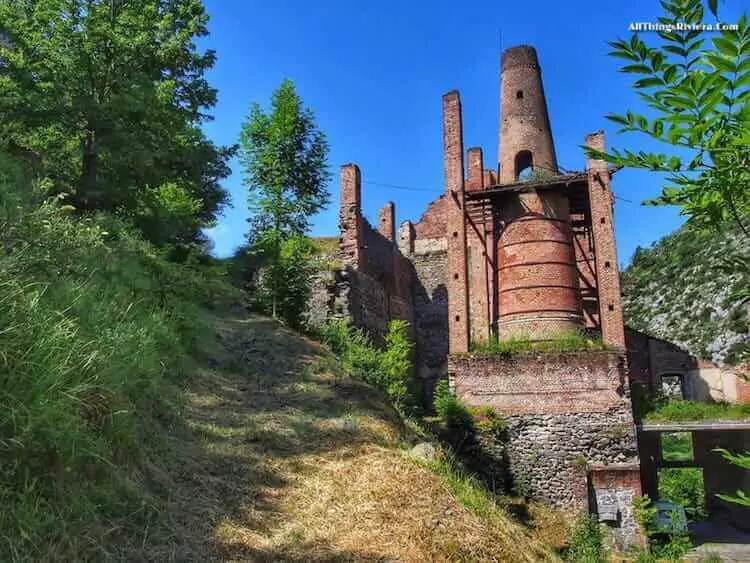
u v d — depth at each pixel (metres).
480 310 26.19
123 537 5.52
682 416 21.16
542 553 8.86
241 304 20.36
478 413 20.78
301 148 21.59
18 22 17.14
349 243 27.47
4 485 4.68
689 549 18.80
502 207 23.92
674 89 3.06
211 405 10.46
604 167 22.23
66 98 16.59
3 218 7.53
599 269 21.80
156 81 18.97
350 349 19.41
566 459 20.09
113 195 16.89
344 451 9.59
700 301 57.38
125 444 6.63
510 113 24.81
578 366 20.86
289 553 6.32
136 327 8.96
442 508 8.14
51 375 5.23
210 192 29.22
